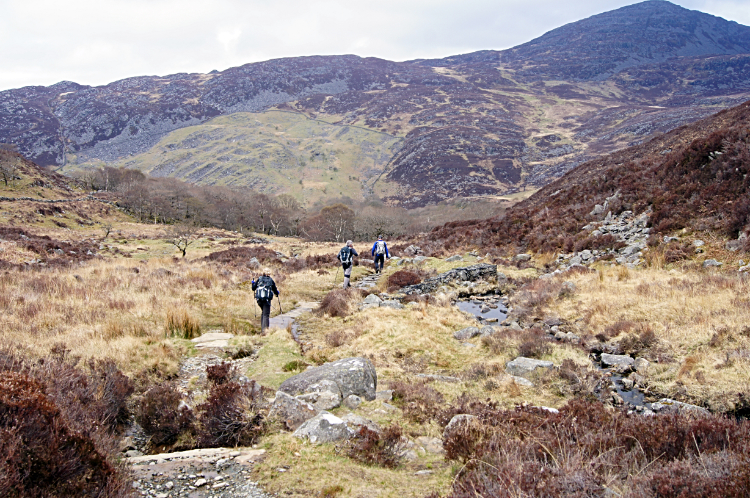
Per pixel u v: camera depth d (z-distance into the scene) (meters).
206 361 8.73
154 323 10.42
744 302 10.38
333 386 6.52
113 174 130.62
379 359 9.48
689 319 10.38
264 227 105.25
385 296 16.75
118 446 5.01
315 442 5.03
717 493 3.06
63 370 6.03
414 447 5.25
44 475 3.53
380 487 4.15
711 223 17.12
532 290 16.73
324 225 93.19
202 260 28.41
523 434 4.97
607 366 9.32
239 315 13.06
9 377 4.18
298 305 15.92
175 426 5.53
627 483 3.52
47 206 64.62
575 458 3.89
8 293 11.54
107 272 18.72
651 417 5.00
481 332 11.77
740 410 6.77
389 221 96.88
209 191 141.38
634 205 21.97
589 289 15.07
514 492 3.38
